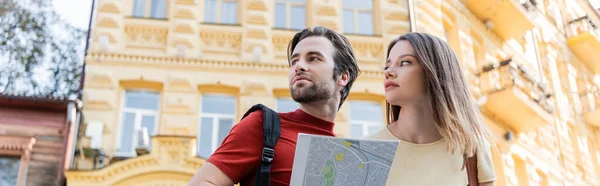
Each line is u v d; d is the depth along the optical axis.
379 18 13.21
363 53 12.71
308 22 13.00
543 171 14.96
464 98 3.25
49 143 10.39
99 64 11.47
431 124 3.21
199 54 11.98
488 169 3.24
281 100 11.98
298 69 3.51
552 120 15.95
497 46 16.12
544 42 18.48
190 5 12.39
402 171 3.10
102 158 10.62
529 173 14.20
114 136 10.94
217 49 12.12
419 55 3.21
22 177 10.03
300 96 3.46
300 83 3.47
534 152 14.87
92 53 11.52
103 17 11.89
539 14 18.83
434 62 3.21
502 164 13.31
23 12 16.73
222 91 11.82
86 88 11.16
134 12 12.30
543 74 17.62
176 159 10.37
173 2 12.35
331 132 3.42
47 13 16.97
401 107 3.30
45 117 10.56
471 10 15.55
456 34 14.65
